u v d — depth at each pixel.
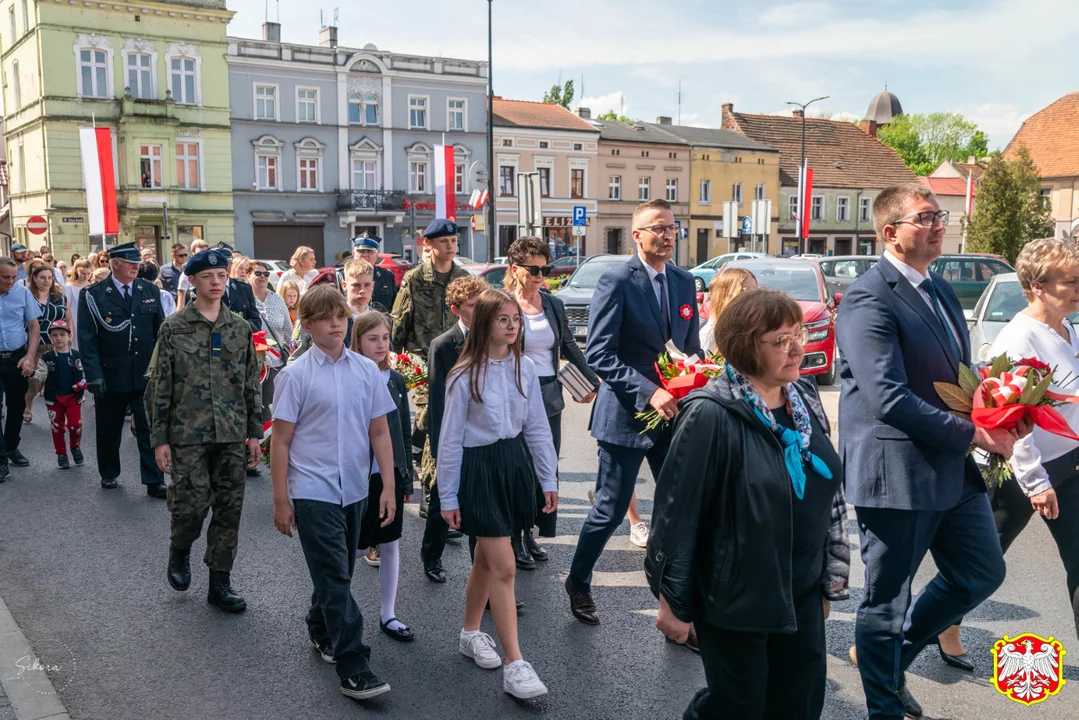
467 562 5.66
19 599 5.02
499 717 3.69
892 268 3.31
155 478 7.19
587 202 49.66
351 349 4.65
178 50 39.25
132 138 38.31
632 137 51.34
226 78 40.34
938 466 3.19
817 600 2.69
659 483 2.61
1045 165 50.78
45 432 9.93
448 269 6.47
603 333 4.36
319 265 43.88
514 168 47.81
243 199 41.53
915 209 3.20
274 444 3.91
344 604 3.84
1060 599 4.86
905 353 3.25
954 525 3.35
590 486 7.52
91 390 6.98
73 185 38.09
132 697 3.86
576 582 4.65
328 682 4.02
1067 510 3.73
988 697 3.81
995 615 4.66
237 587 5.23
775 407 2.65
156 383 4.84
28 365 7.98
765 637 2.59
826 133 62.03
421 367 5.96
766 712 2.78
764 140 59.06
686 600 2.57
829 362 12.09
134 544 6.00
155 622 4.71
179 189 39.50
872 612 3.31
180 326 4.90
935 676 4.01
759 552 2.50
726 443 2.51
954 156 83.69
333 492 3.94
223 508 4.87
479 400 3.86
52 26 36.88
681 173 52.97
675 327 4.55
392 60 44.34
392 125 44.75
